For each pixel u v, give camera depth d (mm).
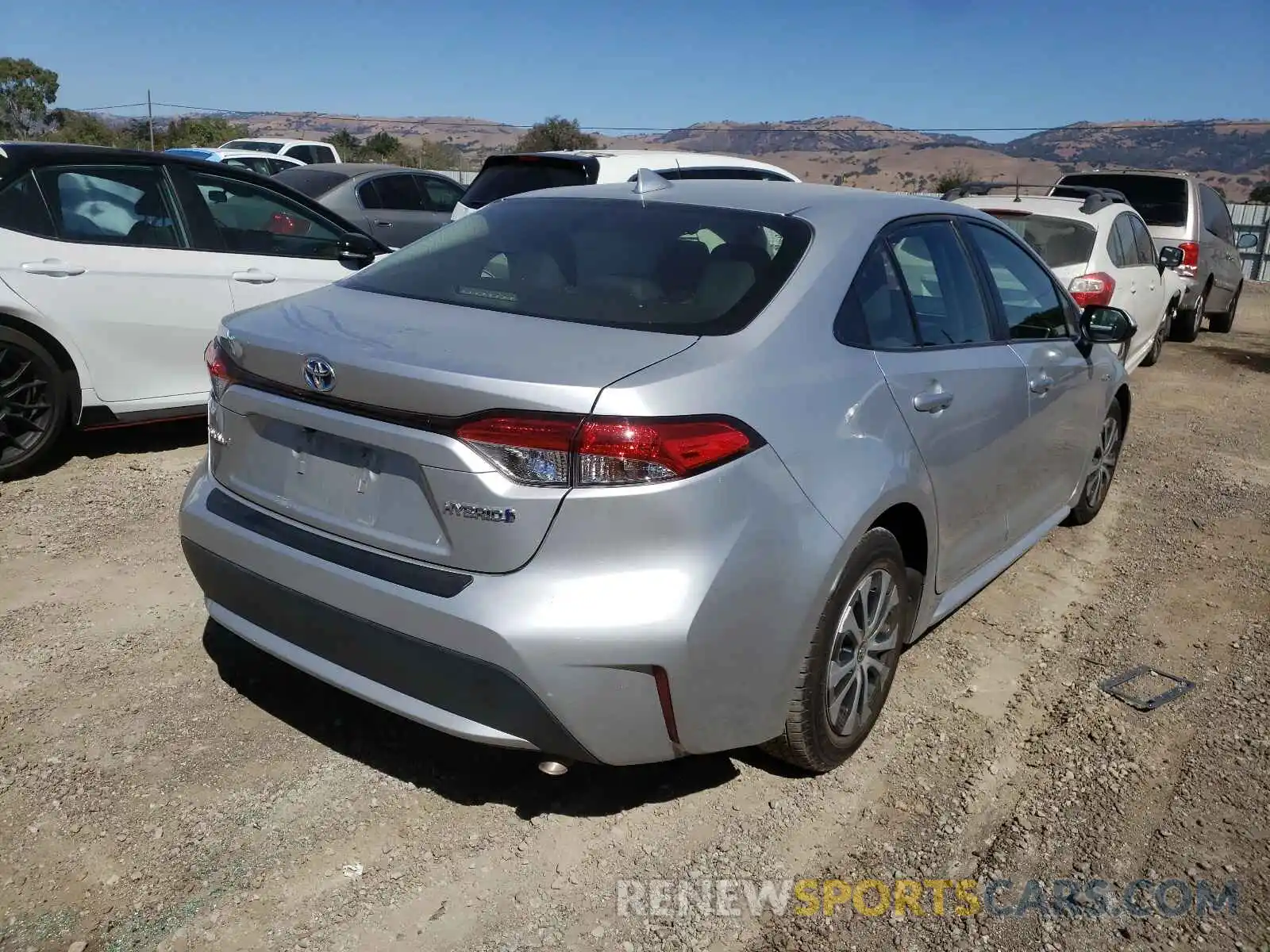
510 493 2402
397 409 2523
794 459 2693
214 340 3133
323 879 2658
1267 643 4254
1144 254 9320
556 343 2652
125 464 5637
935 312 3555
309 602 2699
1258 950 2564
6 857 2664
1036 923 2625
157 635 3801
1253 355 12344
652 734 2562
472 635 2424
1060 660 4051
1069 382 4457
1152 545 5355
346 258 6285
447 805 2967
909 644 3654
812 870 2789
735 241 3156
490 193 9125
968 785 3189
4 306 5027
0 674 3475
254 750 3162
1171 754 3398
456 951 2457
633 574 2441
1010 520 4164
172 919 2502
